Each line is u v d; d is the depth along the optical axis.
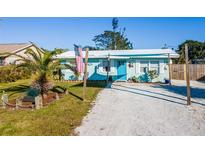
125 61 21.52
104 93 13.37
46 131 6.33
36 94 11.74
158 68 20.80
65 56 22.09
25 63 11.59
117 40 56.16
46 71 11.61
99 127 6.65
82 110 8.77
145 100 10.97
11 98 11.94
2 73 21.45
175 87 16.30
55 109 9.00
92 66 22.23
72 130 6.40
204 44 48.56
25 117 7.88
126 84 18.86
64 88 15.52
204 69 22.89
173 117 7.66
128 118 7.62
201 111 8.44
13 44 35.09
